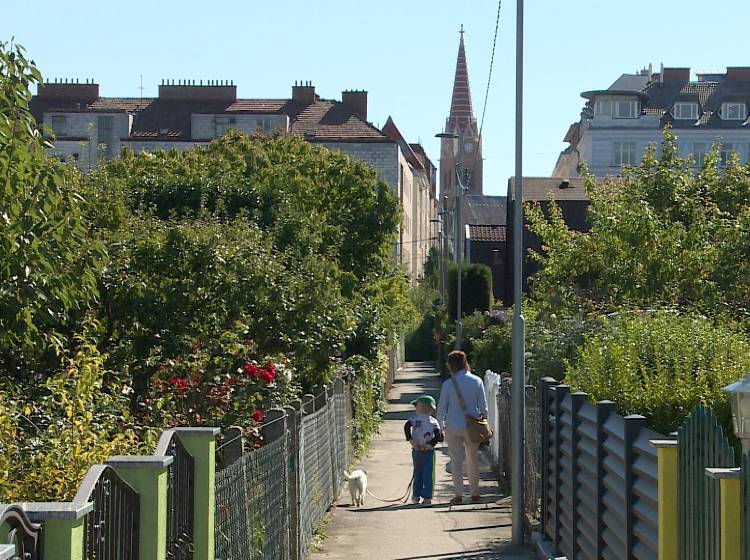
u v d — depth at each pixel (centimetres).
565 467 1677
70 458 926
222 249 2109
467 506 2459
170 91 9856
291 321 2250
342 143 9556
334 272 2727
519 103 2055
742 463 769
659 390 1469
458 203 6881
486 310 8250
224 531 1166
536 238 7506
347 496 2670
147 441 1141
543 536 1889
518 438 1991
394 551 1905
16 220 1280
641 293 3061
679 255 3067
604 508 1362
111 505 811
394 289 5609
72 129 9500
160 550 902
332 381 2780
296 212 3897
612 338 1719
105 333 1827
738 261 2791
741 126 11125
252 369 1831
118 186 2794
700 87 11706
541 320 3098
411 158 14925
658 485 1028
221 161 4803
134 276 1909
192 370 1764
